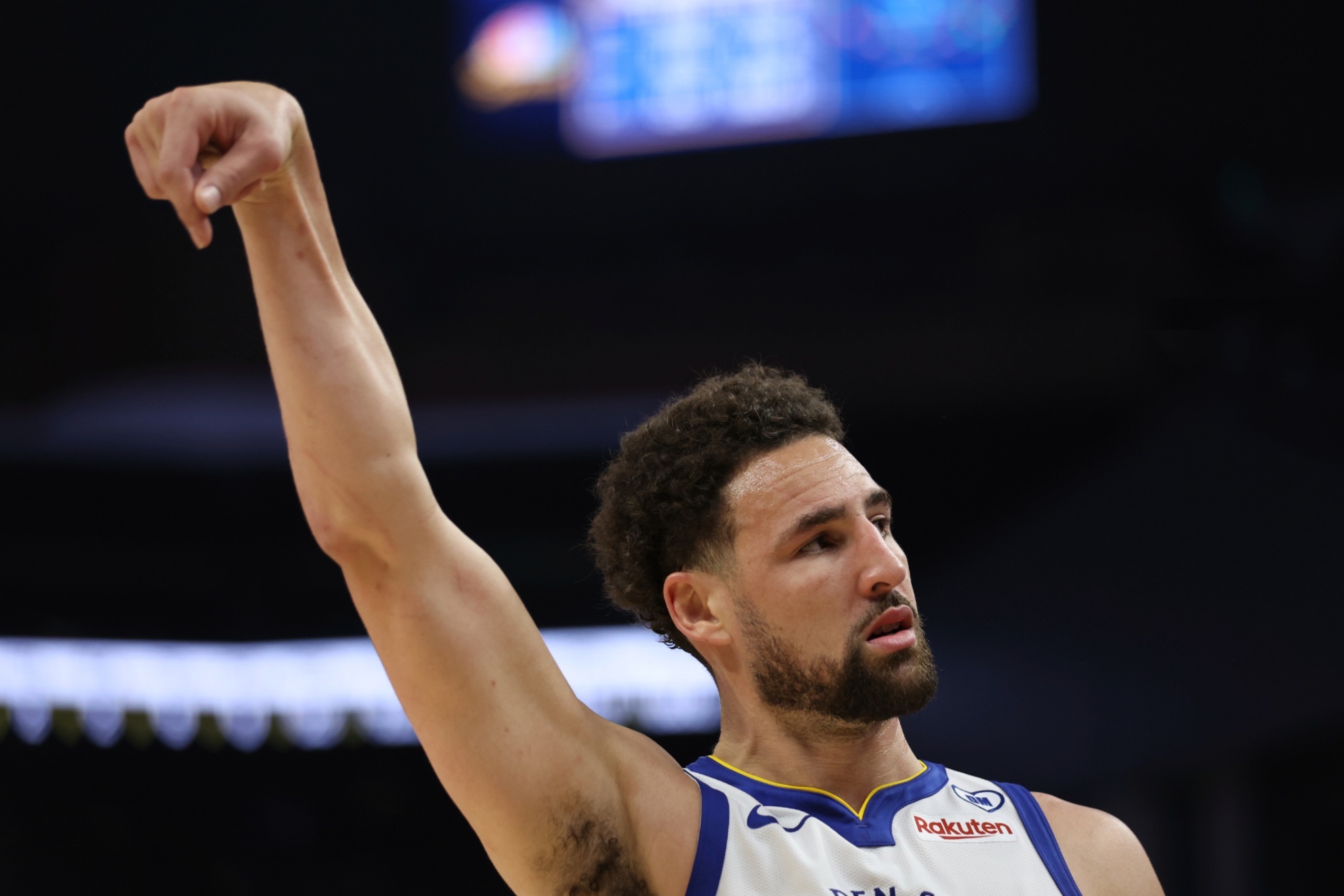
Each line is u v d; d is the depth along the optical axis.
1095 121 40.47
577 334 41.34
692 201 44.03
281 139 5.25
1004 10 39.75
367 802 38.44
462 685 6.05
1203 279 37.41
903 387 37.91
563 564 37.75
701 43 41.97
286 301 5.91
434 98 45.50
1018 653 28.80
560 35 43.59
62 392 40.03
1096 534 29.78
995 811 6.92
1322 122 39.19
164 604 37.62
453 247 45.38
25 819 36.34
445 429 39.75
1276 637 26.95
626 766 6.52
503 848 6.22
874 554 6.69
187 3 45.38
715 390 7.43
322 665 30.89
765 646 6.74
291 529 38.12
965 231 41.62
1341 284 34.94
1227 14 39.75
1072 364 36.88
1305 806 27.52
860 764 6.86
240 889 37.22
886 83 40.25
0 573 36.84
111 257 41.22
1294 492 28.59
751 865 6.28
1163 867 27.61
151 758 37.66
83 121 45.06
